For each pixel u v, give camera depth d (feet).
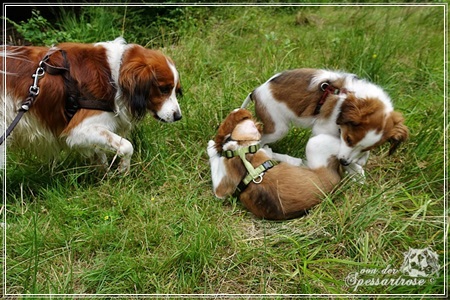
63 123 6.40
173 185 6.61
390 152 6.44
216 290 5.64
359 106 6.19
